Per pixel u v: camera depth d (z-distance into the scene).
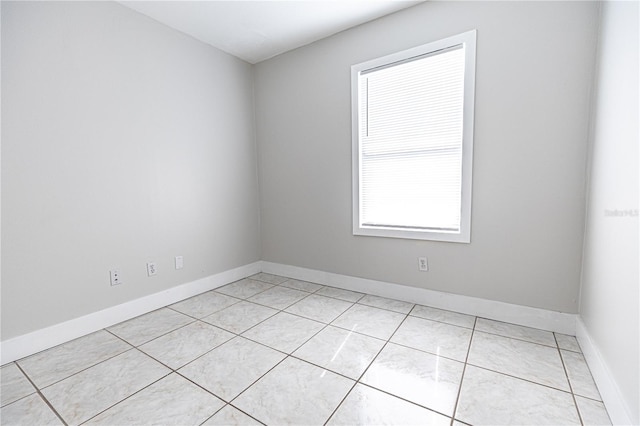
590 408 1.30
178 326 2.17
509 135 2.03
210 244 2.95
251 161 3.39
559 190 1.91
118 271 2.26
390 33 2.43
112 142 2.20
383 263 2.67
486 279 2.20
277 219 3.36
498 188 2.10
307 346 1.86
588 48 1.77
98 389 1.48
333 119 2.82
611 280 1.35
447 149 2.30
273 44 2.91
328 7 2.32
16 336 1.78
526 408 1.31
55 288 1.94
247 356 1.76
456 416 1.27
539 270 2.01
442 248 2.36
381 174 2.62
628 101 1.24
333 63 2.76
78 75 2.01
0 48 1.69
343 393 1.43
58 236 1.95
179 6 2.27
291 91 3.07
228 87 3.08
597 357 1.46
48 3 1.86
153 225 2.48
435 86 2.30
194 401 1.39
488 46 2.05
